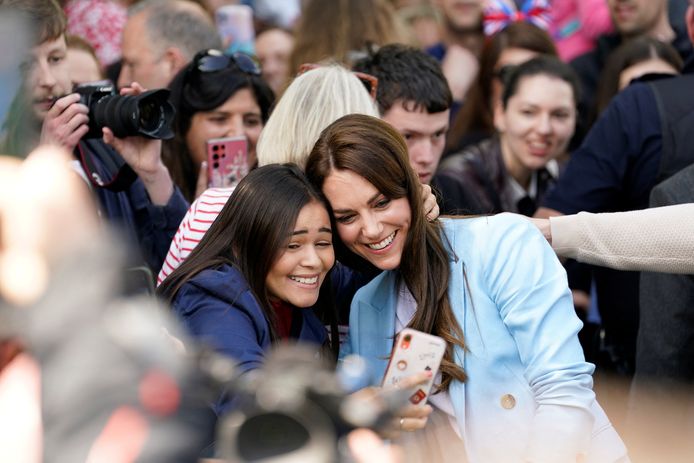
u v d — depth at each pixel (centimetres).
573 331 755
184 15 1312
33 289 324
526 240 782
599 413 773
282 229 729
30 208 329
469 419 757
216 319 720
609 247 848
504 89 1297
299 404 374
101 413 332
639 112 1120
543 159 1273
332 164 736
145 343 347
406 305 799
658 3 1633
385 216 741
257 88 1130
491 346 759
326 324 842
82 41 1259
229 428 371
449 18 1644
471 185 1255
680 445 930
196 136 1120
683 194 908
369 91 984
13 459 325
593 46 1728
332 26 1466
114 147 966
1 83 386
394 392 421
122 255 347
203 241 765
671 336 915
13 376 333
